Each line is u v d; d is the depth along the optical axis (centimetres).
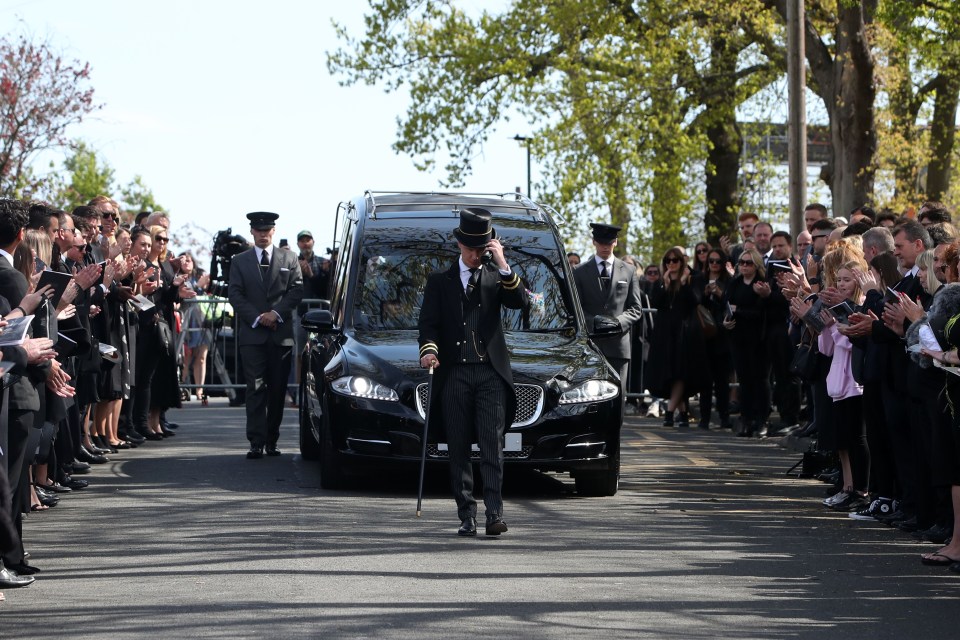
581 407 1212
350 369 1238
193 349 2375
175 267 1794
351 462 1226
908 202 3441
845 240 1143
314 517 1084
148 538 987
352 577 843
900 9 2594
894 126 3362
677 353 2009
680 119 3416
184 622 718
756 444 1761
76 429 1362
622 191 3541
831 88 2967
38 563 892
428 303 1026
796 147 2017
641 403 2339
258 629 702
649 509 1166
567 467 1214
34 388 885
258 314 1523
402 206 1459
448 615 738
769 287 1825
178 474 1370
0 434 813
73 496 1210
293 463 1474
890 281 1072
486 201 1493
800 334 1354
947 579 866
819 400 1219
